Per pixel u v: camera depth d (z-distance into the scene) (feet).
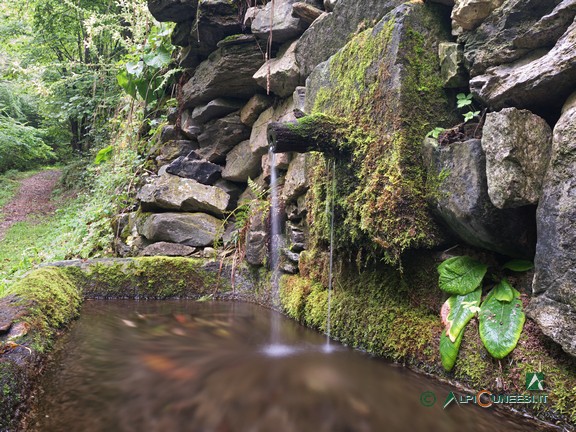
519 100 5.49
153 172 17.57
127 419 4.75
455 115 6.96
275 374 6.23
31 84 29.60
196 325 9.61
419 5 6.95
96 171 25.04
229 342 8.20
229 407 5.08
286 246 11.69
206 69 14.58
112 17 25.50
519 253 5.80
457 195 5.89
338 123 7.71
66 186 37.01
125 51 33.76
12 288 9.45
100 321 9.89
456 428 4.59
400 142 6.59
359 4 8.76
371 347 7.41
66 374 6.21
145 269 13.39
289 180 11.26
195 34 14.47
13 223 29.07
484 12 6.09
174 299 13.28
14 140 42.47
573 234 4.43
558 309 4.59
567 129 4.58
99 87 32.30
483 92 5.91
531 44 5.53
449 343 5.91
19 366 5.66
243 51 13.17
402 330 6.89
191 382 5.91
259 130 13.61
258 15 12.39
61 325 8.86
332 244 8.43
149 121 19.83
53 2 33.65
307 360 6.98
